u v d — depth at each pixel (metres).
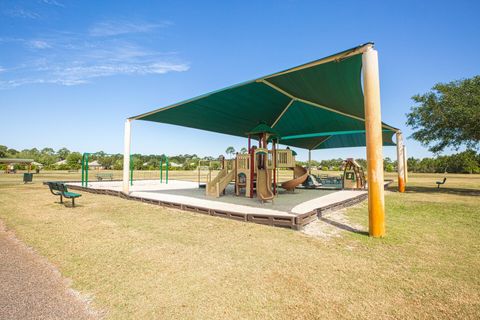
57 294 2.15
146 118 8.21
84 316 1.84
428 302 1.99
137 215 5.35
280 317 1.80
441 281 2.34
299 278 2.41
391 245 3.37
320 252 3.10
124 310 1.90
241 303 1.98
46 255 3.02
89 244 3.41
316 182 13.24
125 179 8.31
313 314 1.83
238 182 8.59
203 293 2.14
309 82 5.08
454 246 3.33
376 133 3.73
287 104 8.11
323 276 2.45
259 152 7.80
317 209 5.07
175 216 5.26
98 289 2.22
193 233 3.96
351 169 11.88
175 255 3.00
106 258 2.92
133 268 2.64
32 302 2.03
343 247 3.30
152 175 26.17
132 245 3.37
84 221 4.78
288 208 5.69
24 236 3.79
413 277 2.42
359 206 6.82
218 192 7.95
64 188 6.43
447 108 10.05
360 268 2.63
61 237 3.74
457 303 1.98
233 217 4.98
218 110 7.51
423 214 5.52
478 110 8.84
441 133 10.53
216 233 3.96
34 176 21.56
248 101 6.91
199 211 5.61
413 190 11.09
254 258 2.91
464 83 9.88
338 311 1.87
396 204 6.93
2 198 7.90
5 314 1.86
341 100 6.29
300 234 3.91
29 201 7.29
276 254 3.04
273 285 2.27
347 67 4.29
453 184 14.65
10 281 2.38
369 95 3.73
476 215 5.41
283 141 15.09
